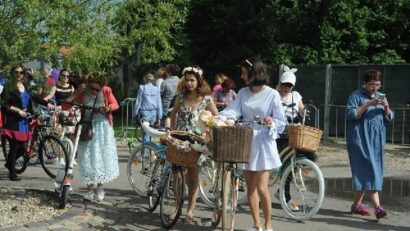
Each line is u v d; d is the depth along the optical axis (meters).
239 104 6.44
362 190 7.54
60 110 10.28
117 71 23.41
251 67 6.34
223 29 22.64
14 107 9.45
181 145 6.56
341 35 22.22
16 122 9.56
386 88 17.34
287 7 22.52
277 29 22.05
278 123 6.27
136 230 6.74
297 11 22.05
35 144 10.03
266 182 6.35
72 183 9.52
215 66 22.69
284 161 7.67
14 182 9.51
